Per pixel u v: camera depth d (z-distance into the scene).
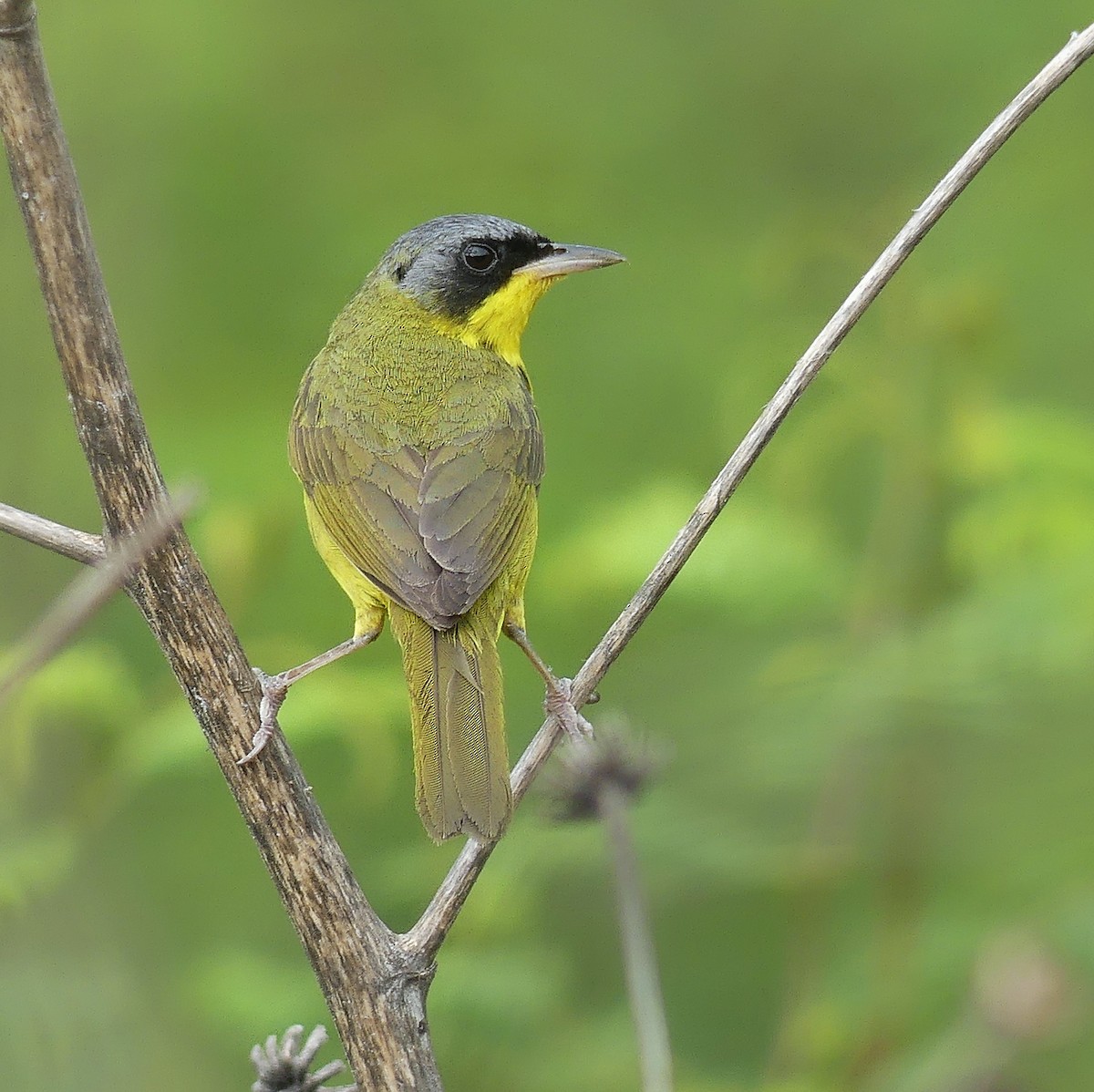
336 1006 6.87
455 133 18.67
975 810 11.41
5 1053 11.15
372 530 9.94
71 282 6.81
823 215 17.25
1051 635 10.72
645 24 19.69
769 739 11.04
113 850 12.74
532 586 15.18
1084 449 12.02
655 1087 5.98
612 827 6.38
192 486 4.77
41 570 14.64
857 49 19.45
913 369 12.32
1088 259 16.81
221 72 18.12
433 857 11.34
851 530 13.07
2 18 6.57
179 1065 11.57
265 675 9.64
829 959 11.48
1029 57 19.06
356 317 11.77
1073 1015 6.88
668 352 17.38
